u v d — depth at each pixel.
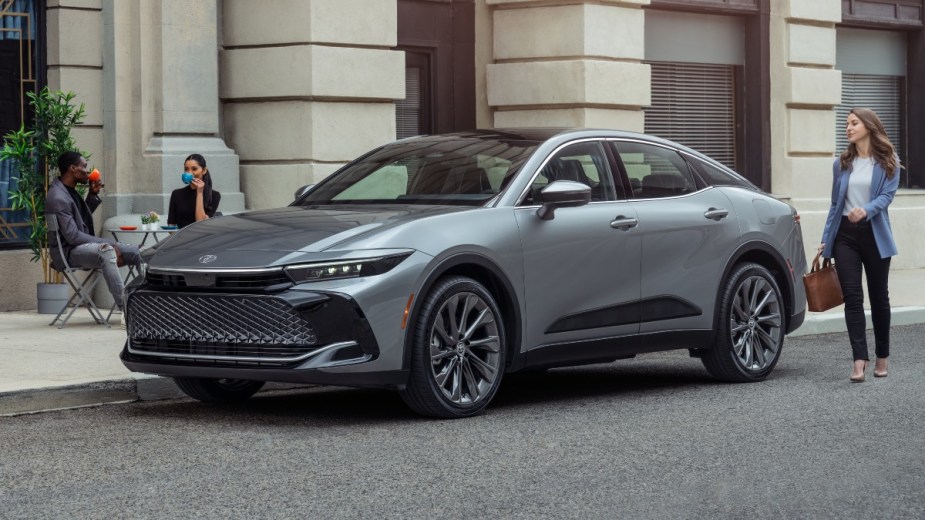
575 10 16.47
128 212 14.11
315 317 7.54
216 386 8.82
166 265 7.94
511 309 8.34
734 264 9.75
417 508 5.82
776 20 19.56
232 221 8.51
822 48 20.02
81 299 12.20
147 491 6.15
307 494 6.08
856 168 9.56
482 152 8.95
